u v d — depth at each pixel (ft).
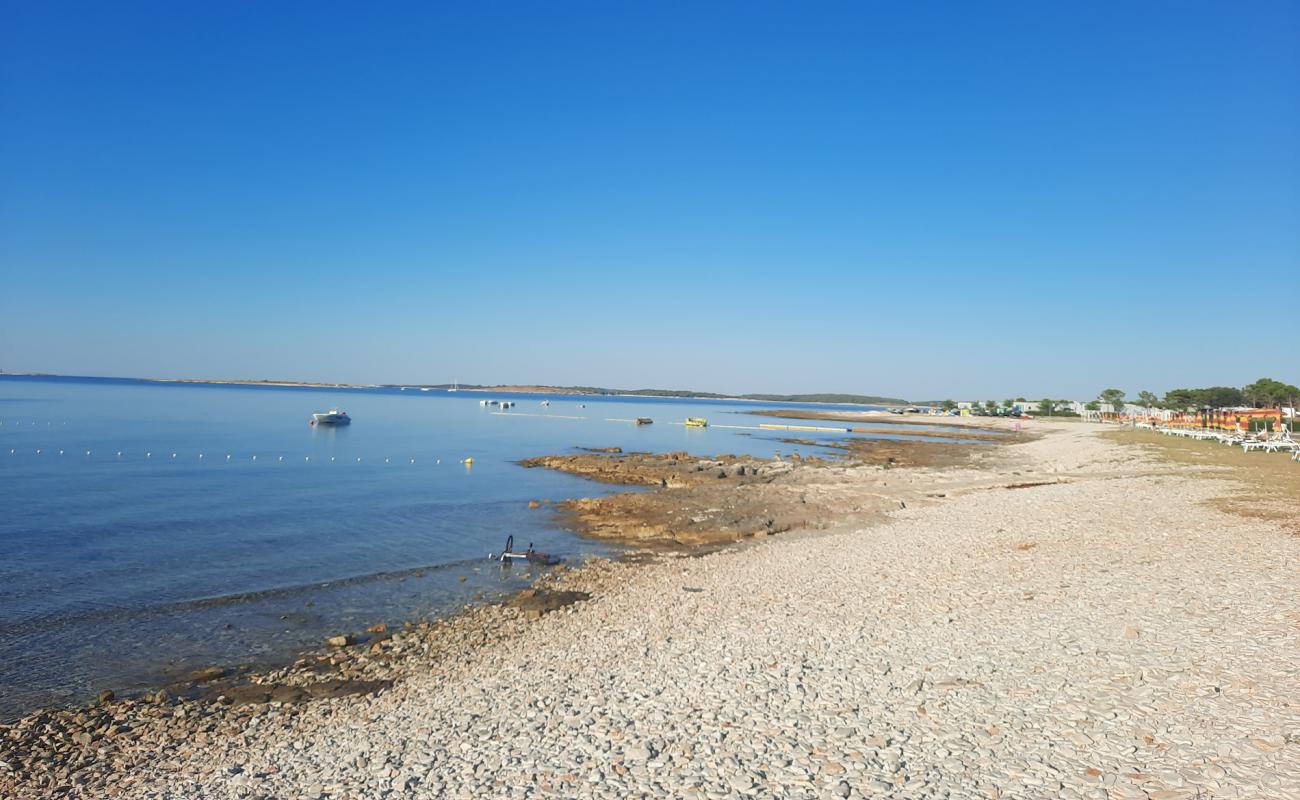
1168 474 140.05
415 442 295.89
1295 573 60.08
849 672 46.88
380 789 36.55
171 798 38.70
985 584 67.00
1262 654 42.19
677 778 34.68
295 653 64.18
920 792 31.55
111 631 69.05
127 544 102.73
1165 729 34.71
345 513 131.85
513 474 195.93
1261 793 28.60
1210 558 67.97
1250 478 127.54
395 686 55.88
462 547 106.01
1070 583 63.67
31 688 56.13
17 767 43.86
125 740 47.47
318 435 314.96
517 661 58.70
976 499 128.36
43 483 155.02
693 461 220.84
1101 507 104.83
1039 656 46.01
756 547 101.96
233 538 108.78
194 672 59.57
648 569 91.40
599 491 164.86
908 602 63.36
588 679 51.21
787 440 359.25
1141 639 46.93
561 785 35.06
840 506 130.11
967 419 614.34
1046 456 238.27
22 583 83.05
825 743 36.99
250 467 195.42
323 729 47.70
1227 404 425.69
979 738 35.99
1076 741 34.58
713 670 49.65
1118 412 531.09
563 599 78.84
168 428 318.45
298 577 88.69
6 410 415.23
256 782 39.22
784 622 60.80
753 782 33.63
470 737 42.29
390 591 83.46
